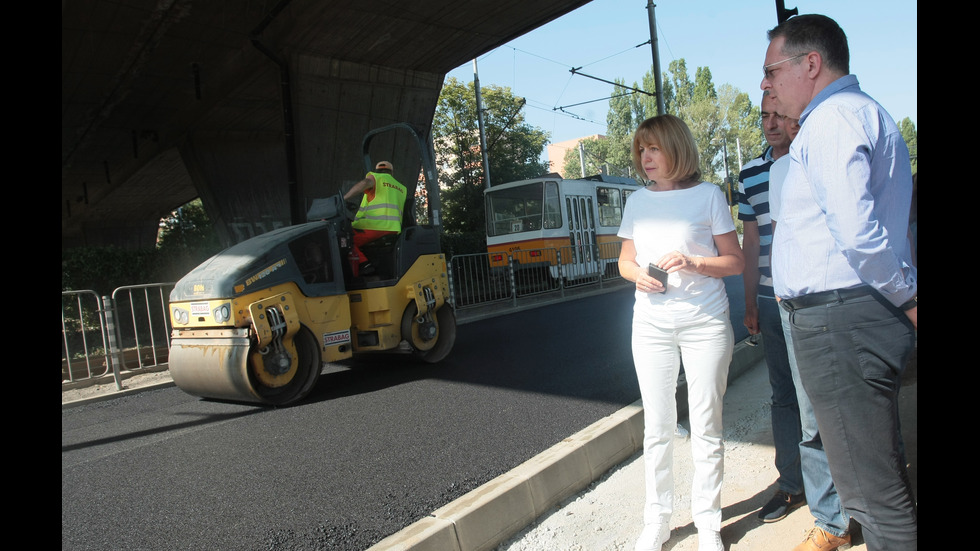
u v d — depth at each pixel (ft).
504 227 60.80
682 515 10.66
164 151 77.77
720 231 9.25
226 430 16.38
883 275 6.13
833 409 6.83
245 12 47.39
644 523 10.06
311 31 49.08
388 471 12.40
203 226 90.79
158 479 12.84
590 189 65.62
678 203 9.36
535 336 29.96
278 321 18.13
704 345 9.20
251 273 18.17
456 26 50.75
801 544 9.17
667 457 9.59
